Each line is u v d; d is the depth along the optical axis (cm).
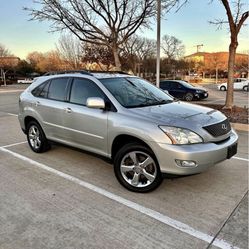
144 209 379
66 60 3656
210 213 367
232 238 316
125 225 342
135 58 3912
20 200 407
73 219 356
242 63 6384
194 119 409
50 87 579
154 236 321
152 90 538
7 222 350
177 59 6694
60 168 533
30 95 622
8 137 795
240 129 847
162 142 384
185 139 381
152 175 410
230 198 406
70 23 1312
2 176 498
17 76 7275
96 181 471
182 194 420
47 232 330
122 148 430
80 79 518
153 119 405
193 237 318
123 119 427
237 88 3297
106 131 450
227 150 411
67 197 415
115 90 477
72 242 312
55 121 550
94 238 318
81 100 505
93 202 399
